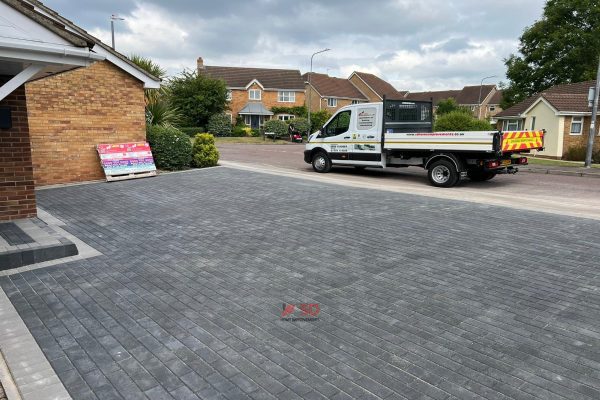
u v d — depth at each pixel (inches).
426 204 370.9
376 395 117.8
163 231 280.8
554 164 818.8
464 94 3280.0
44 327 155.9
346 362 133.4
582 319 160.2
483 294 182.7
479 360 134.2
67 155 466.3
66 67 231.9
